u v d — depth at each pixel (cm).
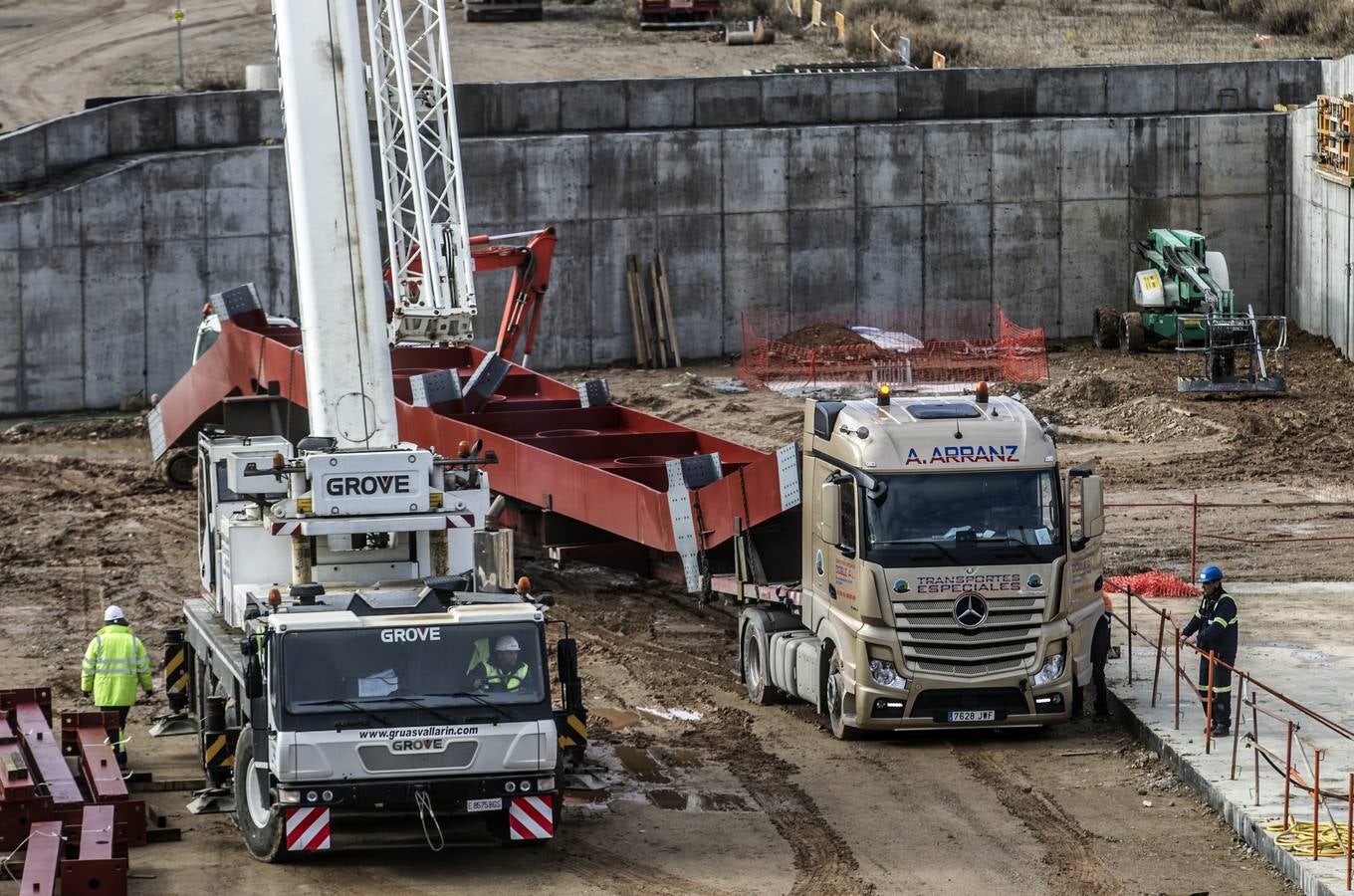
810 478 4956
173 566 7069
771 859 3872
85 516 8019
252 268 11081
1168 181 12144
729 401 10300
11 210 10450
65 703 5231
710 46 15950
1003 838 4003
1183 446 9006
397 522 4156
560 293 11700
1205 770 4294
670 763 4625
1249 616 5922
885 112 12100
